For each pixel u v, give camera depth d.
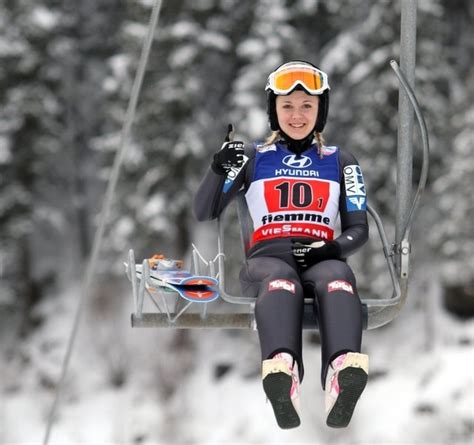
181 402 44.97
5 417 46.16
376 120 43.12
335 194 8.85
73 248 54.69
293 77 8.70
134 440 43.62
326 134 46.34
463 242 42.72
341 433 39.03
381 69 43.34
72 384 47.41
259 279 8.22
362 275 41.19
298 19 48.72
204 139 48.06
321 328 7.86
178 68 45.78
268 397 7.28
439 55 45.00
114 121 47.84
